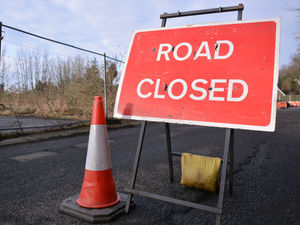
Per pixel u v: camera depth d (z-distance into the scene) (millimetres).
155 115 2342
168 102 2340
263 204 2576
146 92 2473
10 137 6434
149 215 2266
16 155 4539
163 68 2479
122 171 3643
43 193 2750
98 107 2385
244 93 2070
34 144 5641
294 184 3188
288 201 2658
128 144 5742
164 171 3682
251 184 3186
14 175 3367
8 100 10289
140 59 2631
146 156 4590
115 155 4629
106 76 10523
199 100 2221
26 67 10688
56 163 4020
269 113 1938
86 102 10211
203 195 2789
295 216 2316
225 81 2168
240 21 2281
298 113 20016
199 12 2477
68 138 6523
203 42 2377
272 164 4148
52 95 10414
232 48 2236
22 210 2320
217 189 2859
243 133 7988
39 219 2150
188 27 2508
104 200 2283
